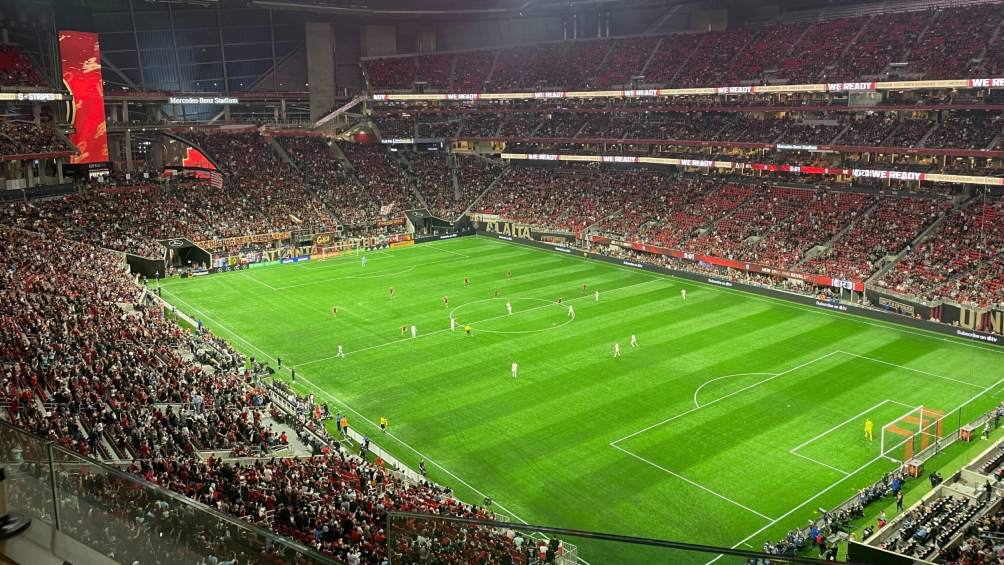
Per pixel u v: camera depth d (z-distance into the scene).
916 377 53.81
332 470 35.66
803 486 39.22
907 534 32.81
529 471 41.12
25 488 9.28
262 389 51.22
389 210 106.38
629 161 103.62
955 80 76.62
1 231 71.94
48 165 90.75
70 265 67.81
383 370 56.31
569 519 36.47
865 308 69.00
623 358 57.81
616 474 40.66
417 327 66.44
